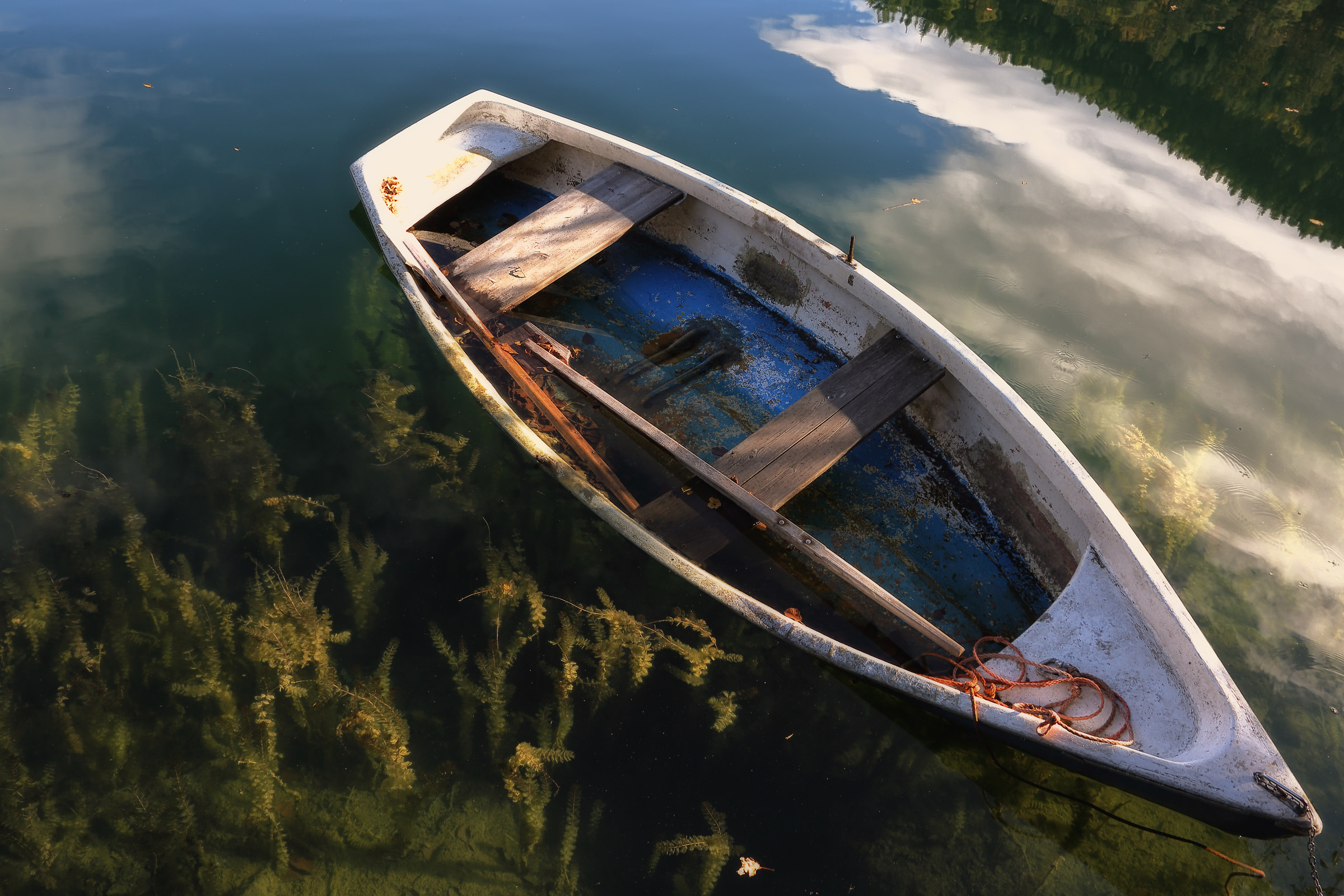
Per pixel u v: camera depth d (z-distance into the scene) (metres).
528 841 2.40
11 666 2.70
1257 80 7.35
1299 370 4.19
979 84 7.31
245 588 3.00
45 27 7.31
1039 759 2.55
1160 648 2.49
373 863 2.38
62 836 2.37
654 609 2.96
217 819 2.44
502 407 3.39
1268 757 2.07
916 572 3.17
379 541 3.19
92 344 3.94
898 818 2.49
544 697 2.73
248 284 4.41
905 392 3.35
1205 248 5.14
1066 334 4.46
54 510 3.14
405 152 4.78
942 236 5.23
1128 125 6.66
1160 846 2.43
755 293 4.41
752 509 2.99
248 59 6.90
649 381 3.96
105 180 5.17
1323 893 2.32
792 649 2.82
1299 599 3.12
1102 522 2.69
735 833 2.43
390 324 4.18
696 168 5.81
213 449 3.40
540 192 5.35
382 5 8.36
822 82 7.16
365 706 2.58
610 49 7.54
